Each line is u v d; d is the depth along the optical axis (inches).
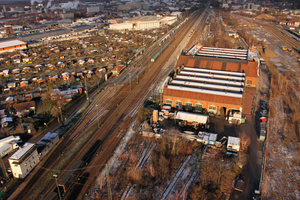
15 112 4015.8
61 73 5876.0
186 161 2817.4
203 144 3073.3
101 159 2893.7
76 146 3147.1
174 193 2391.7
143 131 3316.9
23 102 4328.3
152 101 4318.4
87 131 3476.9
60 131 3489.2
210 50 6402.6
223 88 3996.1
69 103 4343.0
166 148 3019.2
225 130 3368.6
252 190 2397.9
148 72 5856.3
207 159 2819.9
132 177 2600.9
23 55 7455.7
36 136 3373.5
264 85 4943.4
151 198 2340.1
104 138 3304.6
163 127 3474.4
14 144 3056.1
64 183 2372.0
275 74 5487.2
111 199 2268.7
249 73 4682.6
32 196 2389.3
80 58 7116.1
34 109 4082.2
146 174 2640.3
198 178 2571.4
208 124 3484.3
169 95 3932.1
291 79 5359.3
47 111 4025.6
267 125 3535.9
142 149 3041.3
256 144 3083.2
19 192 2436.0
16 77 5733.3
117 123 3666.3
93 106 4224.9
